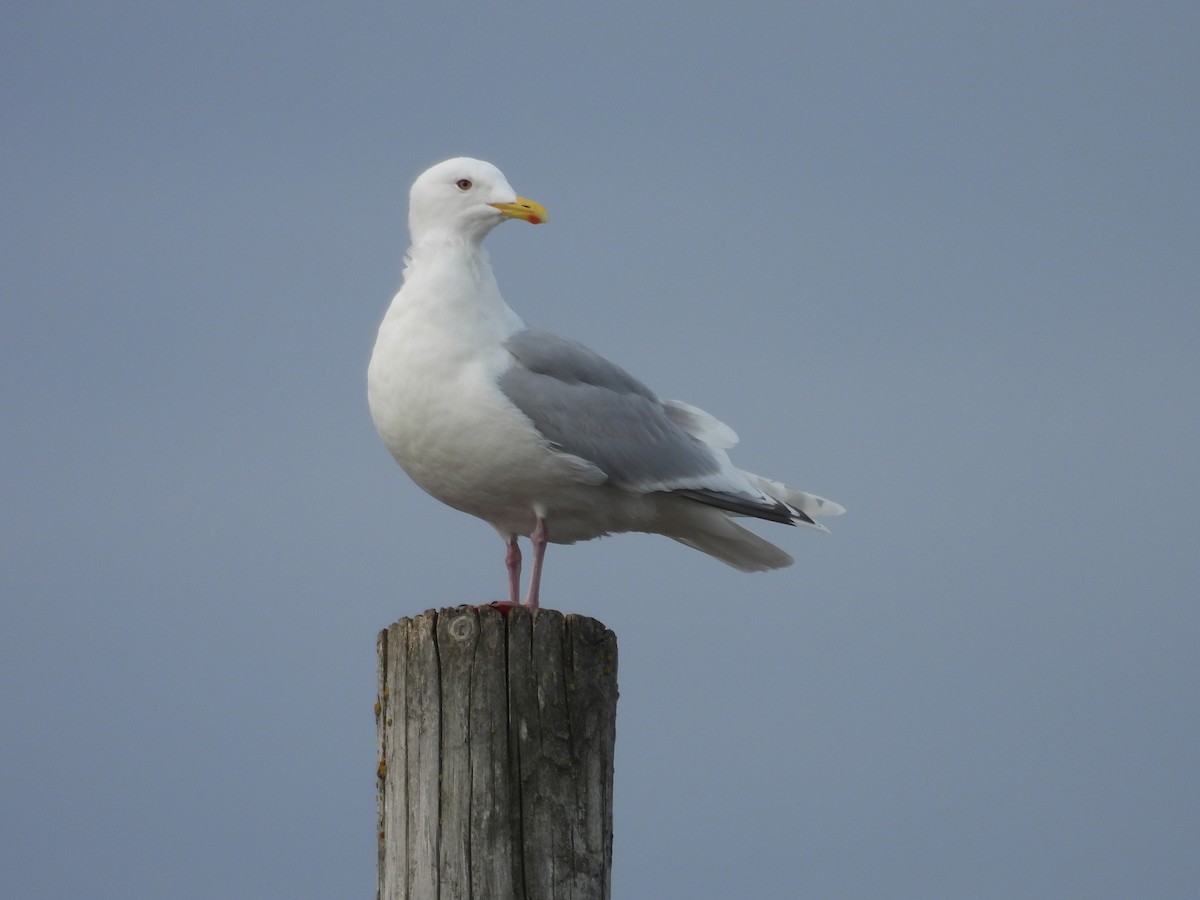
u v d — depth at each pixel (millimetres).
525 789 9625
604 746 9867
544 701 9719
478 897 9508
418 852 9633
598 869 9680
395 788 9812
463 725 9680
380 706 10039
